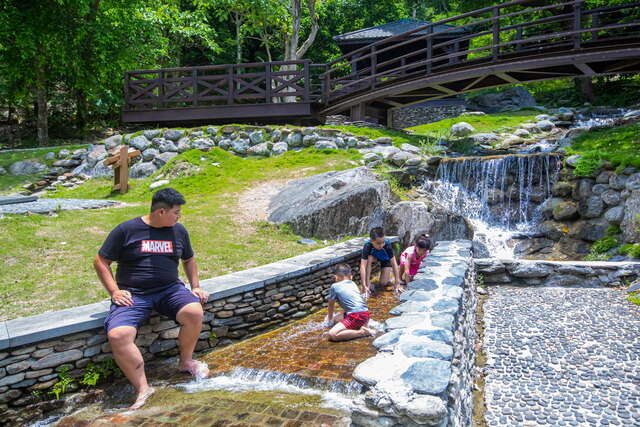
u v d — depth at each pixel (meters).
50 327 3.50
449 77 13.45
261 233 7.89
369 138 12.64
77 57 15.47
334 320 5.45
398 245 8.02
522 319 5.51
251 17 22.84
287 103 14.88
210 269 5.84
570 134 11.68
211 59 26.98
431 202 9.41
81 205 8.78
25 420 3.36
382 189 8.66
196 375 3.87
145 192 10.71
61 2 14.08
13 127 18.19
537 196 9.59
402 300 3.72
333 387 3.54
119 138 13.22
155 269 3.77
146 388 3.56
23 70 14.98
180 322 3.82
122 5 16.55
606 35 18.84
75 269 5.52
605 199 8.16
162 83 15.41
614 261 7.21
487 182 10.16
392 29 22.27
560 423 3.39
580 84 23.69
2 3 14.01
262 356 4.27
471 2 20.03
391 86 14.40
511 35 24.52
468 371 3.82
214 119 15.44
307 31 31.59
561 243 8.52
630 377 3.98
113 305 3.67
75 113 19.09
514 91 23.50
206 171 11.29
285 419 3.10
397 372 2.38
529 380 4.06
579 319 5.38
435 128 16.98
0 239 6.20
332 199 8.22
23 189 11.41
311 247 7.38
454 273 4.70
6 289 4.78
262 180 10.77
